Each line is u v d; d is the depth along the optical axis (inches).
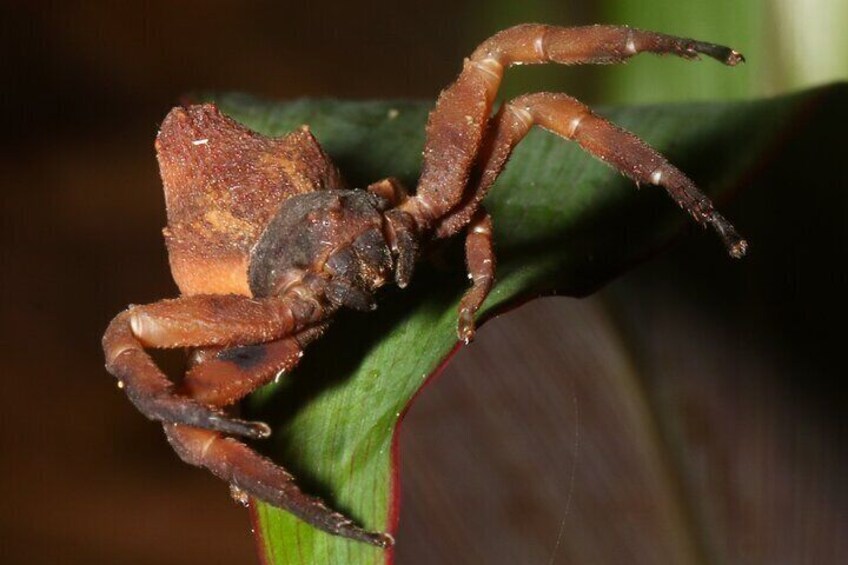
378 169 4.1
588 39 3.7
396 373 3.7
